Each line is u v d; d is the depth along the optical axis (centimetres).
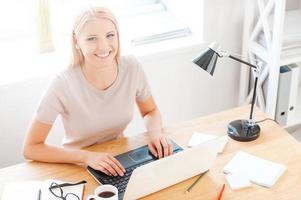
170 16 263
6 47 235
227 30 243
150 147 163
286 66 230
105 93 171
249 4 230
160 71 238
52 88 166
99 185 145
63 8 247
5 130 214
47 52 229
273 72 220
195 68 246
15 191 142
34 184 146
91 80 169
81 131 176
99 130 178
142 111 193
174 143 166
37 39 228
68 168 155
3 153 219
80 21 158
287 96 231
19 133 218
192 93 254
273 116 231
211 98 260
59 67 213
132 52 230
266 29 219
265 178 146
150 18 262
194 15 241
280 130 173
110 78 171
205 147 140
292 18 238
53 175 151
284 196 139
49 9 223
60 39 241
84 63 169
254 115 184
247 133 168
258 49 230
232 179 145
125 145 167
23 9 239
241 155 159
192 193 141
